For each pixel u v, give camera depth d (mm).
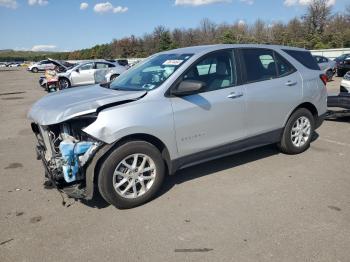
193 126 4324
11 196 4523
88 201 4277
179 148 4285
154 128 4008
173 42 67812
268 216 3738
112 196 3896
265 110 5035
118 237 3463
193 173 5000
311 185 4480
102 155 3754
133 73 4965
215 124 4520
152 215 3867
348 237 3314
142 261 3076
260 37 63188
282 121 5324
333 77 21344
